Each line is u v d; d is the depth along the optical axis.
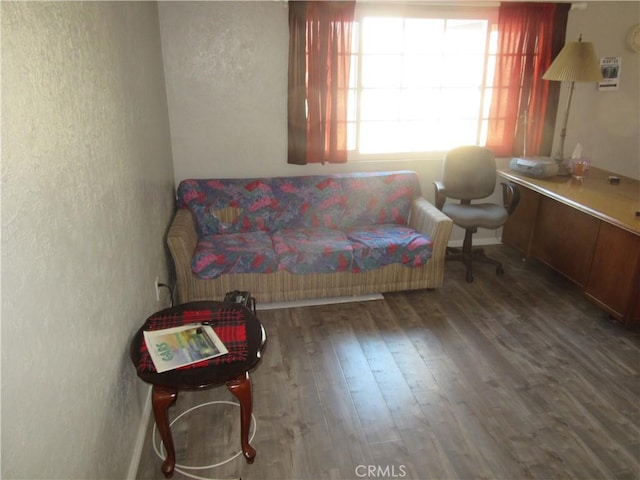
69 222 1.39
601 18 3.79
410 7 3.44
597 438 2.08
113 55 1.96
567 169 3.61
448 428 2.14
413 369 2.56
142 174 2.40
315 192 3.48
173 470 1.90
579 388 2.40
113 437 1.70
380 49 3.55
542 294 3.40
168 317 2.04
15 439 1.01
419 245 3.16
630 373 2.52
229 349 1.83
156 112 2.92
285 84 3.49
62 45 1.39
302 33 3.28
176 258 2.87
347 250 3.08
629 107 4.11
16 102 1.09
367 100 3.68
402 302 3.28
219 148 3.57
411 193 3.62
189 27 3.24
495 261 3.72
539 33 3.64
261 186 3.44
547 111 3.84
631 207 2.86
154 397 1.75
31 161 1.16
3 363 0.98
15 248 1.06
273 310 3.14
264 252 3.03
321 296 3.20
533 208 3.70
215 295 3.02
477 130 3.92
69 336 1.34
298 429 2.12
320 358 2.64
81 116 1.53
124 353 1.89
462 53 3.69
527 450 2.02
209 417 2.22
